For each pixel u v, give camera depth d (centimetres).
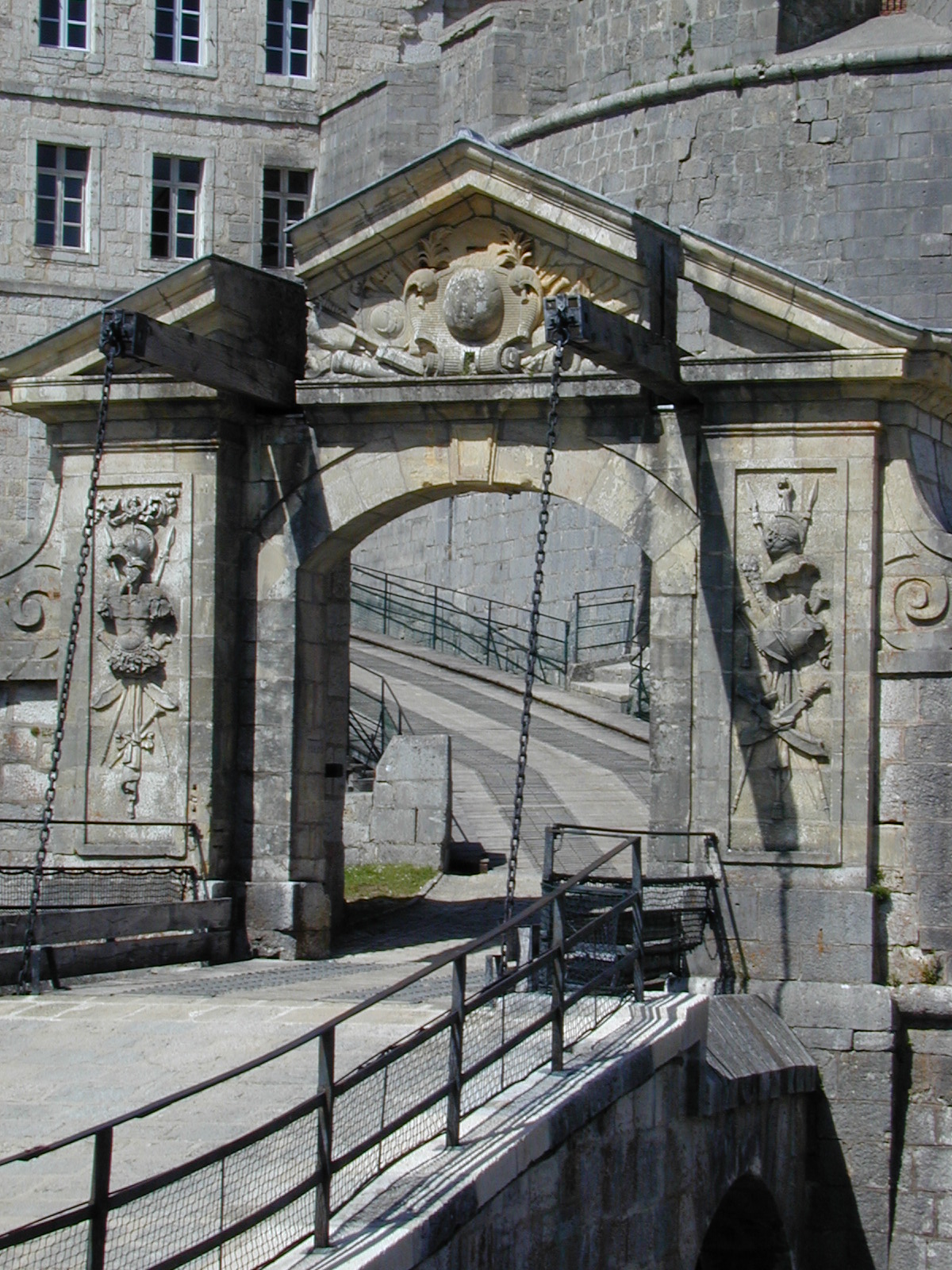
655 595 1941
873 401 1856
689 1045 1556
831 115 3356
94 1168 987
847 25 3500
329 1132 1141
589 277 1956
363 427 2077
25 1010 1678
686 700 1919
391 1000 1708
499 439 2025
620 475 1967
